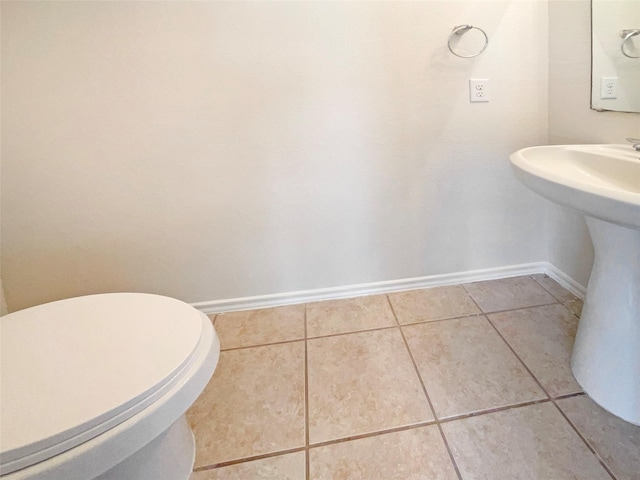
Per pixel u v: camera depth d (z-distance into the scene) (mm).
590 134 1230
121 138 1281
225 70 1265
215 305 1520
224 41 1238
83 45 1184
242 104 1303
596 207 643
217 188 1382
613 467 787
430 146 1436
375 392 1054
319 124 1357
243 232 1451
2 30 1135
